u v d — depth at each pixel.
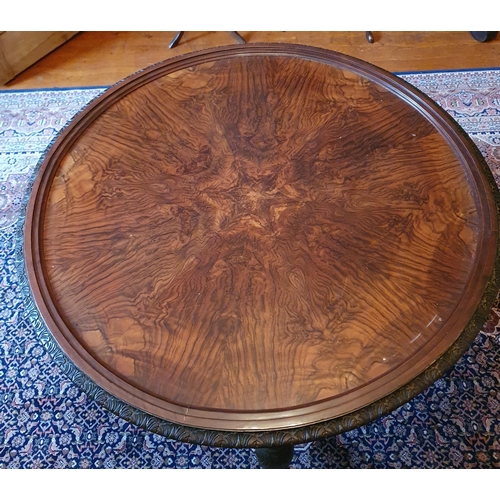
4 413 1.17
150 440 1.13
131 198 0.95
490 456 1.08
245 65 1.18
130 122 1.07
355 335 0.76
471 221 0.88
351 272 0.83
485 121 1.65
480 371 1.18
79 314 0.80
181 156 1.01
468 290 0.79
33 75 1.92
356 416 0.69
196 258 0.86
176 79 1.15
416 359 0.73
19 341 1.27
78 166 1.00
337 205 0.92
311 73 1.15
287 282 0.82
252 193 0.94
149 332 0.78
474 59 1.88
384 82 1.11
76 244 0.89
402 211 0.90
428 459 1.08
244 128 1.05
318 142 1.01
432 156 0.97
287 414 0.69
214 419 0.69
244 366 0.74
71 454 1.12
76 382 0.74
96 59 1.98
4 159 1.63
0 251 1.43
